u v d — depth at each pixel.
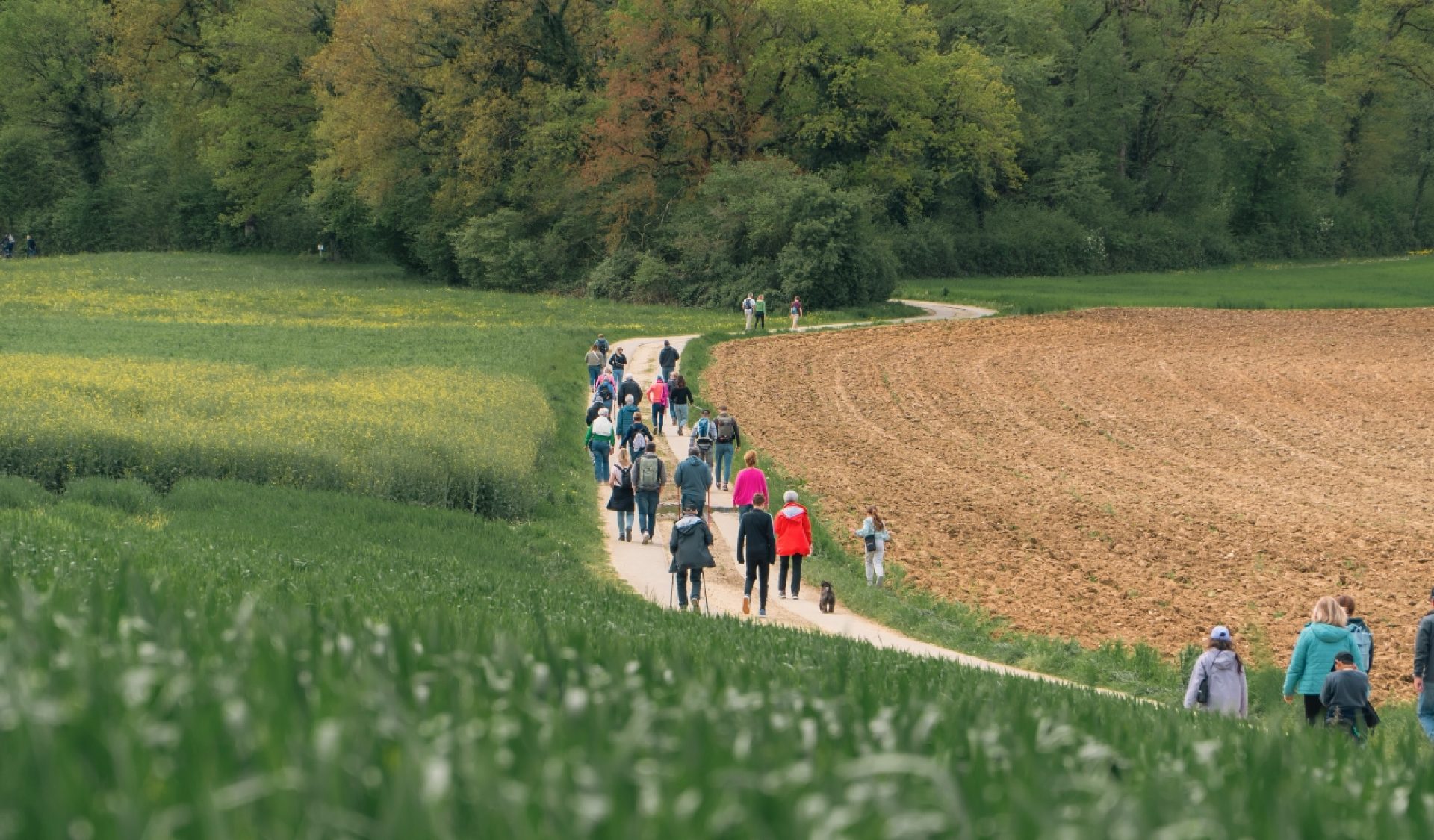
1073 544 41.69
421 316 114.00
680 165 139.62
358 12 137.88
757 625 24.33
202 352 79.12
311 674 5.27
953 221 169.88
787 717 5.60
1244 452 59.28
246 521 35.03
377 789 3.48
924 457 57.06
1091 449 59.50
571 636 7.95
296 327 99.88
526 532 41.91
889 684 10.48
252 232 185.00
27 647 4.99
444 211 146.25
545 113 137.12
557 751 4.20
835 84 136.38
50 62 175.50
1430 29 194.50
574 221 140.00
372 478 43.59
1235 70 176.00
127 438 43.41
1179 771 5.83
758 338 102.00
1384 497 49.69
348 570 25.22
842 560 39.59
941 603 34.31
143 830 2.86
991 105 143.25
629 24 132.25
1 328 90.69
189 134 170.38
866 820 3.51
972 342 100.62
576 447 57.41
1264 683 26.12
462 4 135.50
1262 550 40.97
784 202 124.12
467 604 20.62
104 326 94.62
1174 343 100.81
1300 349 97.00
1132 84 175.88
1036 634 31.89
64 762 3.16
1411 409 71.31
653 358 86.88
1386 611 34.44
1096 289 147.88
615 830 3.28
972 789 4.36
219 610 8.30
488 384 64.06
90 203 181.62
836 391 76.19
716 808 3.49
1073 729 6.70
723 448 48.69
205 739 3.67
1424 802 5.22
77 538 23.78
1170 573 38.09
